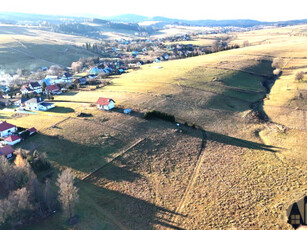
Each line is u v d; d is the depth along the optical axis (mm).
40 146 60969
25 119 79125
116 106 87750
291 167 55375
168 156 60156
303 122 78438
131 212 43344
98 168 53844
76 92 114625
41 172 51250
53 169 52531
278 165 56375
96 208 43594
